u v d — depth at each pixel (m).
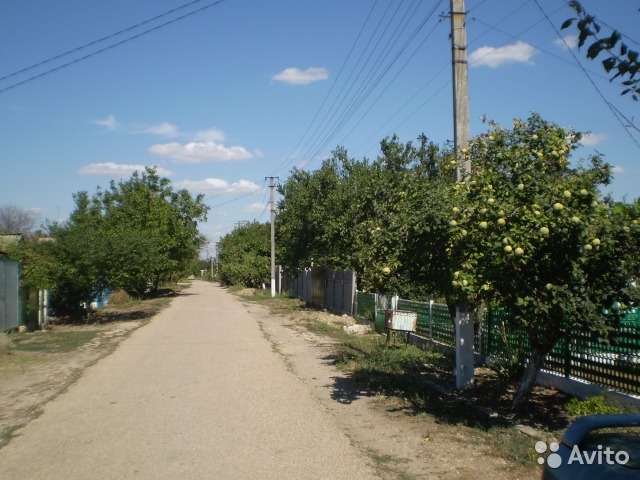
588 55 3.58
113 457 6.25
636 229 5.96
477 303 8.24
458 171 8.96
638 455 3.18
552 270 6.32
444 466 5.86
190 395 9.38
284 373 11.39
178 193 44.66
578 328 6.46
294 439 6.87
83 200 39.53
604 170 6.95
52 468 5.91
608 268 6.24
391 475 5.63
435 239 7.16
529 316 6.45
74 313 24.34
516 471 5.66
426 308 14.30
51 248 21.36
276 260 46.66
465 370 9.31
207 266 144.50
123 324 22.06
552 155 6.98
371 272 8.18
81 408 8.60
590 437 3.43
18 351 14.72
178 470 5.81
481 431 7.00
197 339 17.09
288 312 27.34
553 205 6.02
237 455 6.27
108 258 22.03
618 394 7.43
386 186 10.51
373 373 10.96
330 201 23.22
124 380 10.78
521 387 7.65
